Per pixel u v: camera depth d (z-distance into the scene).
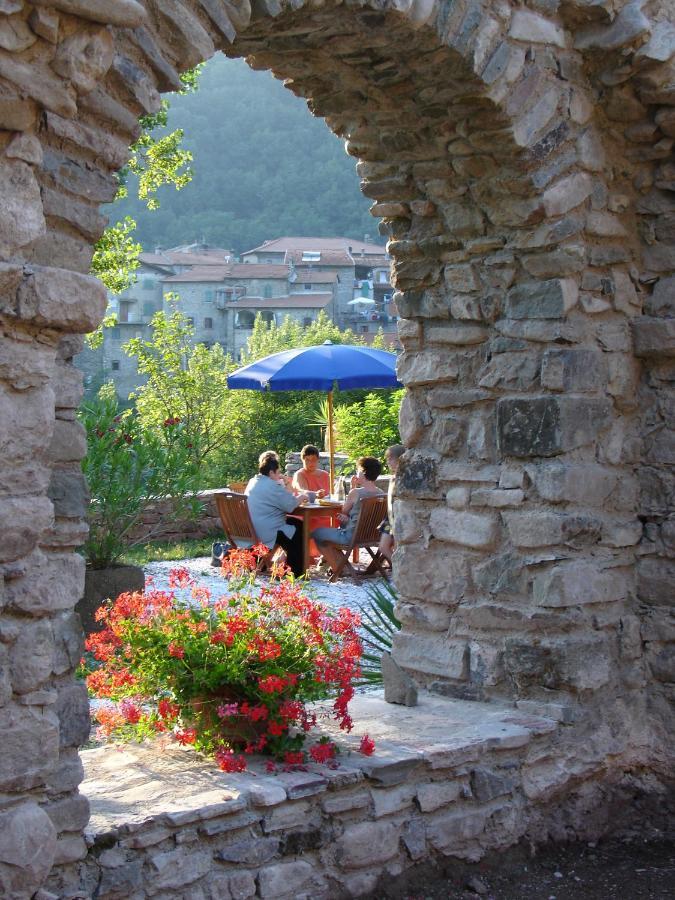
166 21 2.78
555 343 4.28
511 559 4.37
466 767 3.85
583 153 4.25
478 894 3.73
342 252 61.47
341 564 9.15
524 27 3.92
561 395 4.25
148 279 57.88
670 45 4.09
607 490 4.41
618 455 4.49
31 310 2.48
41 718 2.61
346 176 85.81
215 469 16.61
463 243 4.47
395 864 3.66
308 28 3.47
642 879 3.92
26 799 2.60
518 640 4.33
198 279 57.25
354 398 19.38
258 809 3.29
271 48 3.67
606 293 4.43
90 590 6.76
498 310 4.42
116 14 2.50
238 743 3.66
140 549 10.62
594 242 4.38
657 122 4.28
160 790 3.30
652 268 4.57
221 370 18.33
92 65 2.54
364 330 55.38
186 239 80.31
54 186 2.62
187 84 12.43
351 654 3.71
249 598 3.83
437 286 4.61
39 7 2.37
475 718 4.21
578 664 4.22
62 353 2.79
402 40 3.59
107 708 3.89
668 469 4.51
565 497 4.21
